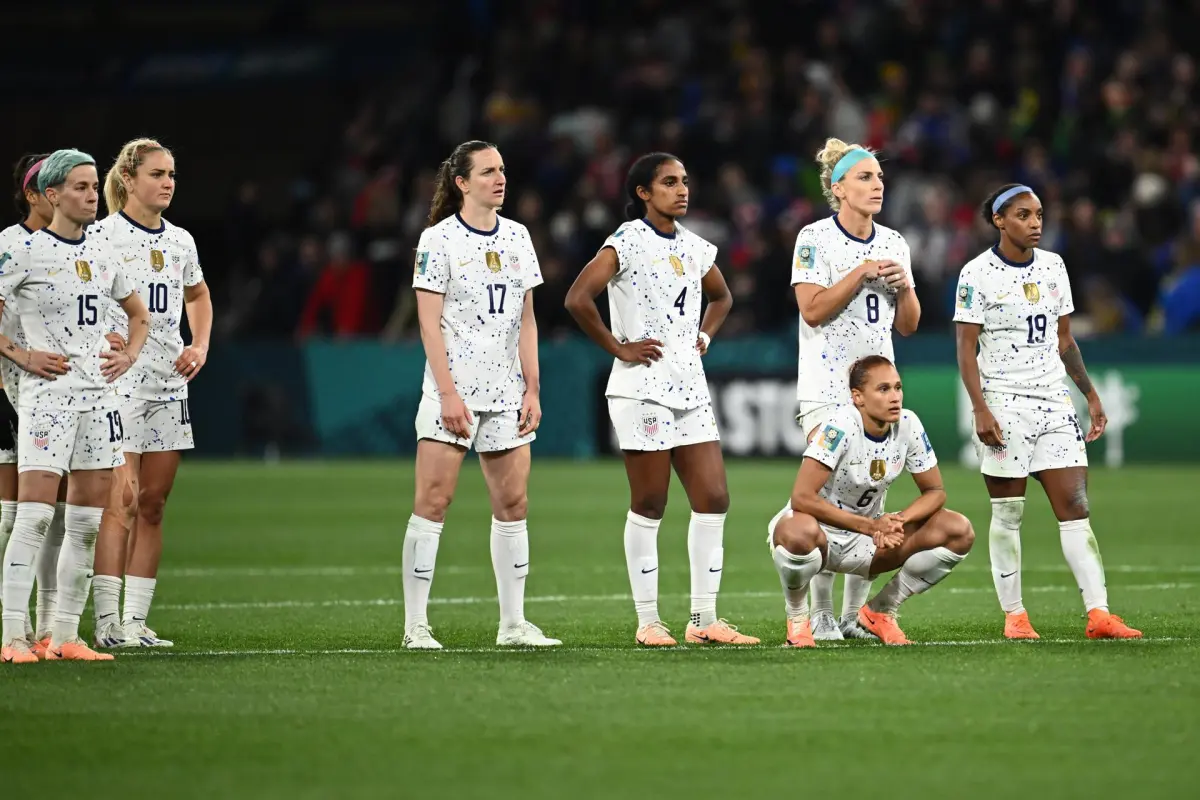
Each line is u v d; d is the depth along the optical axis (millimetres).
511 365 28922
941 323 79812
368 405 80438
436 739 19875
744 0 100688
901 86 94062
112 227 29891
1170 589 36375
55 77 112625
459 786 17719
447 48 104062
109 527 29094
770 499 59781
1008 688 22828
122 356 27156
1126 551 44281
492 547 28984
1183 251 77875
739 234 83375
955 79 93062
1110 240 80250
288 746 19562
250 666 25203
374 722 20859
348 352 80625
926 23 97125
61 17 115125
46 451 26484
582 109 98000
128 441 29594
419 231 89125
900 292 29375
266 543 48250
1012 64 93938
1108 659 25391
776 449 76625
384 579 40250
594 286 28734
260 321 87750
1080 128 89500
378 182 91875
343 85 111312
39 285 26594
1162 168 85812
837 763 18625
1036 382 29453
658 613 31297
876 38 96875
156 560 30125
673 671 24453
